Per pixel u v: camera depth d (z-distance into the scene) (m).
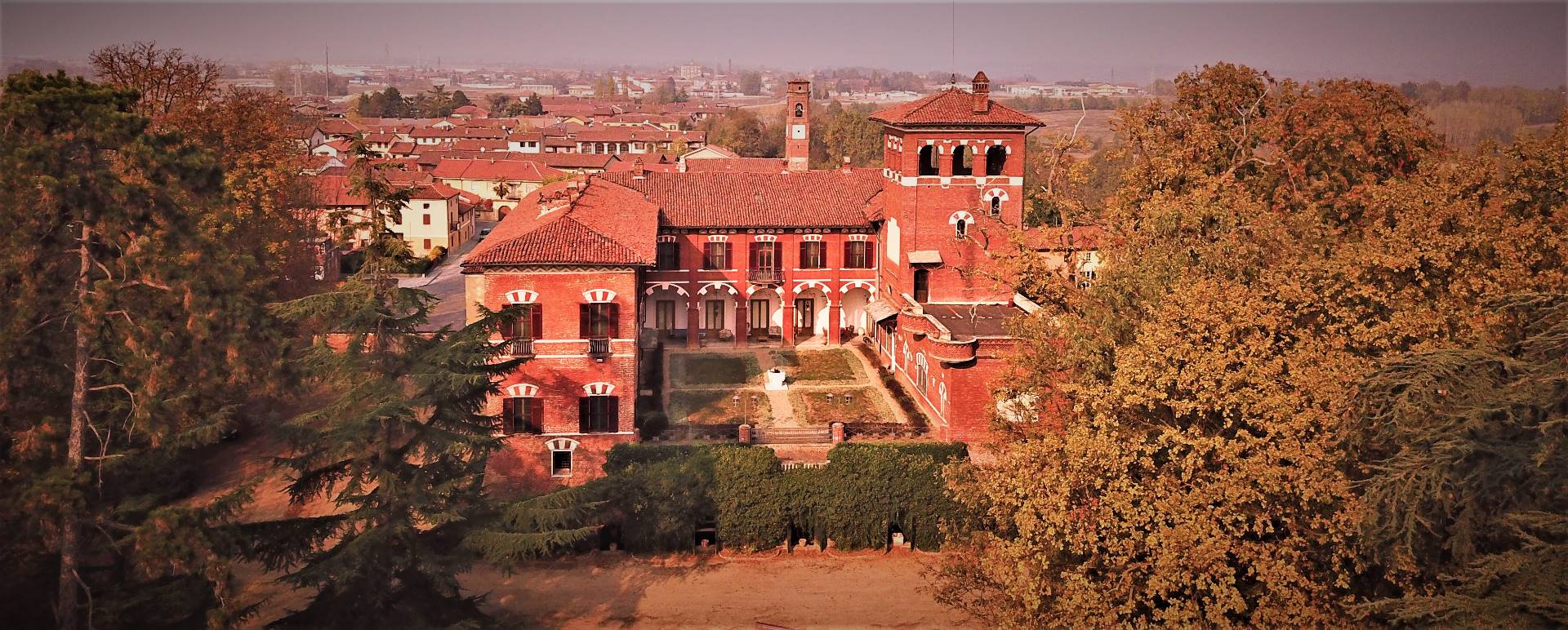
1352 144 62.38
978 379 57.28
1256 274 39.91
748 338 79.81
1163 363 33.25
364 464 37.69
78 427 36.38
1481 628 24.95
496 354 41.28
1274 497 31.06
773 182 80.81
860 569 49.06
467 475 40.56
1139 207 59.19
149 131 41.03
